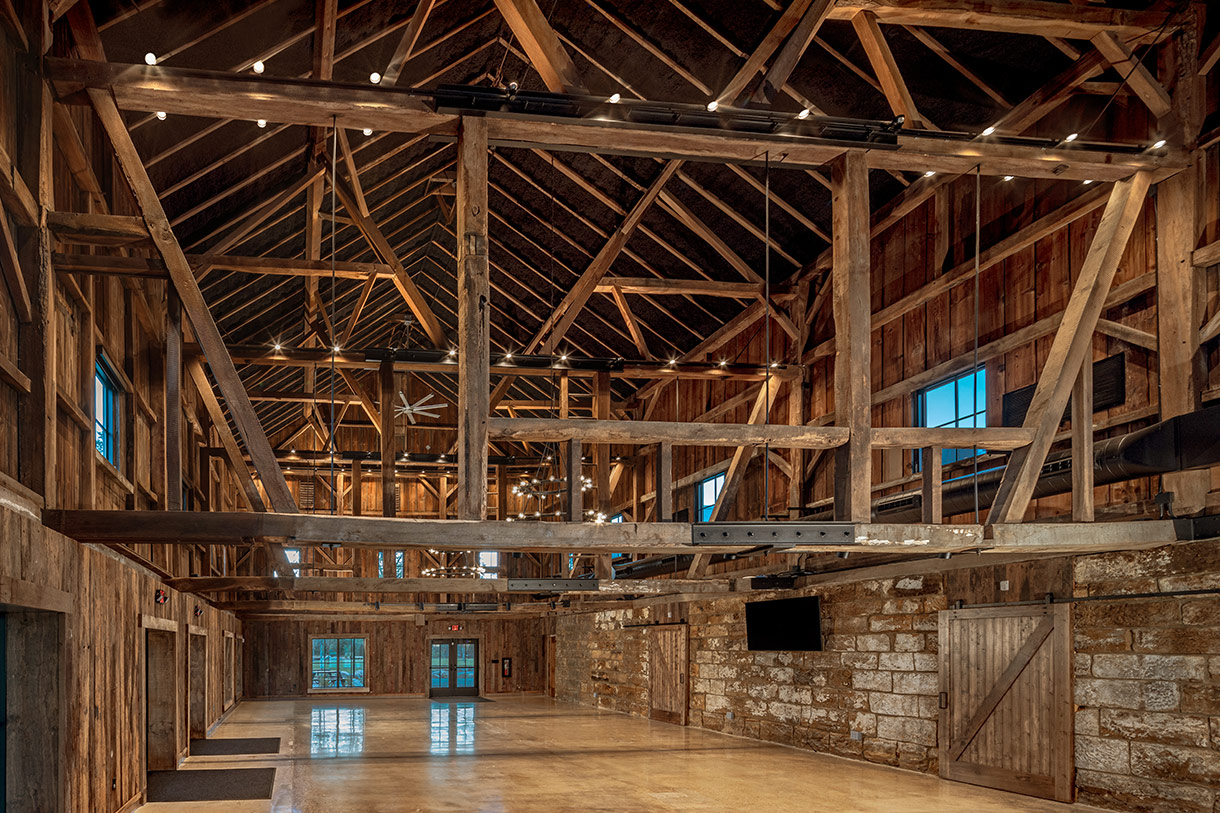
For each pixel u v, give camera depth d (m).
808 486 13.41
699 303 15.68
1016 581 9.27
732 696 15.06
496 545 5.96
